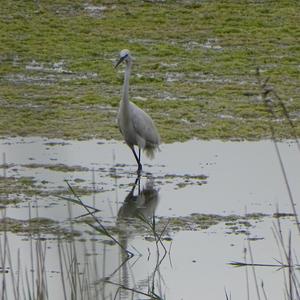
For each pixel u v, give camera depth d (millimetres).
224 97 29953
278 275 16328
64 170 22500
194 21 39969
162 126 26781
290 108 28641
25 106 28469
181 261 16938
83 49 35688
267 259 16984
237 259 17016
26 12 40531
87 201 20141
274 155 24094
